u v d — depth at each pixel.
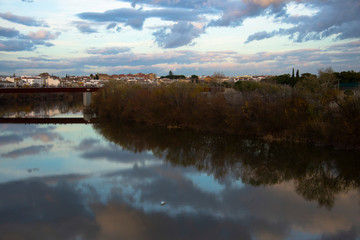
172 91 53.12
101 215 17.70
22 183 23.14
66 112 87.81
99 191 21.44
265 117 39.72
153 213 17.92
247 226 16.45
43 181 23.61
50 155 32.09
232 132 43.03
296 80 76.25
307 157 30.58
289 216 17.69
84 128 52.78
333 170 26.77
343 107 33.09
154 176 25.02
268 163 29.22
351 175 25.47
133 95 61.94
